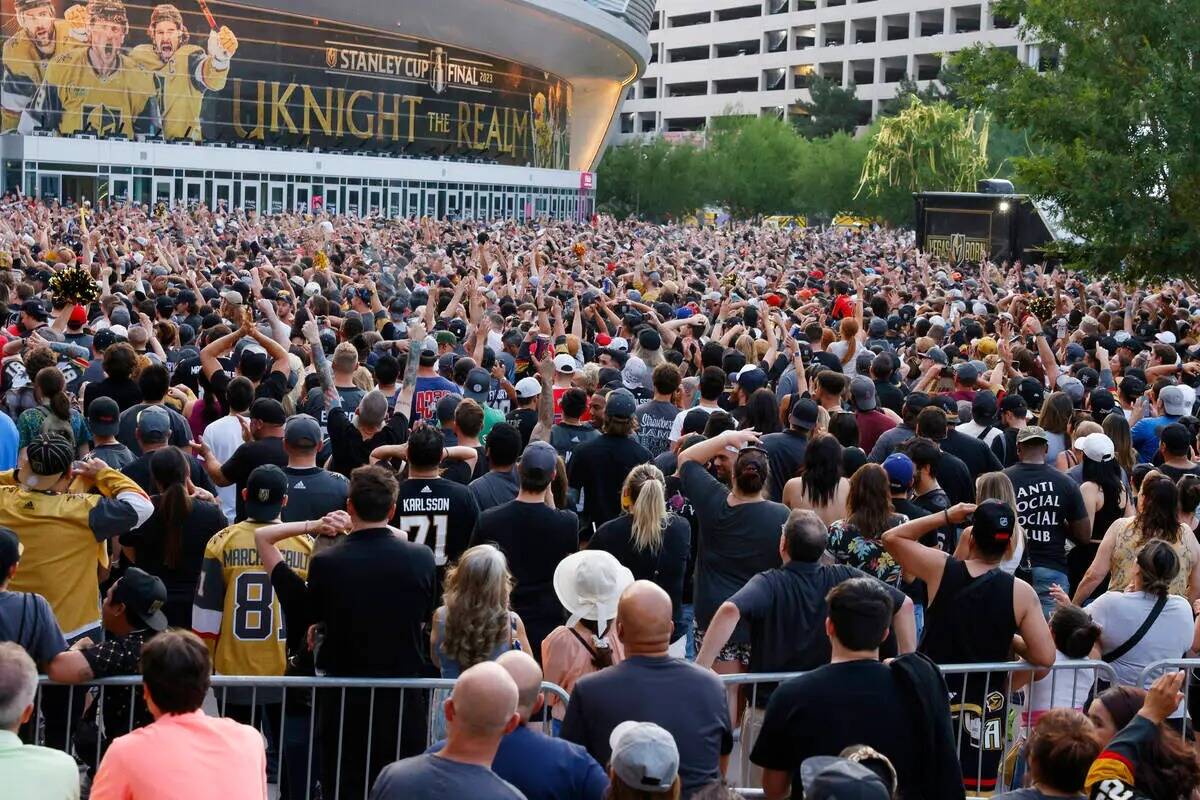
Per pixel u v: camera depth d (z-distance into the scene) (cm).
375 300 1873
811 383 1275
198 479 881
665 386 1116
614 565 675
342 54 7681
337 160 7675
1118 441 1066
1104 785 523
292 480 792
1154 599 741
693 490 794
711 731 542
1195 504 904
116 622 646
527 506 769
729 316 1945
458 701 460
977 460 1012
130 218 4550
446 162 8219
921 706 538
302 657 700
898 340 1959
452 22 7956
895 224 8925
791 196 9925
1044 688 718
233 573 707
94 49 6800
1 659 486
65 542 715
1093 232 2497
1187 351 1900
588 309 1911
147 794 473
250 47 7344
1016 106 2491
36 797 476
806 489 835
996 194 4231
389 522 771
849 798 406
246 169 7306
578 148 10312
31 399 1040
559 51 8756
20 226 3700
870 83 13575
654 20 15275
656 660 552
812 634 675
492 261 3206
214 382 1128
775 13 14162
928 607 691
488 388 1148
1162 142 2386
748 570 779
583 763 509
